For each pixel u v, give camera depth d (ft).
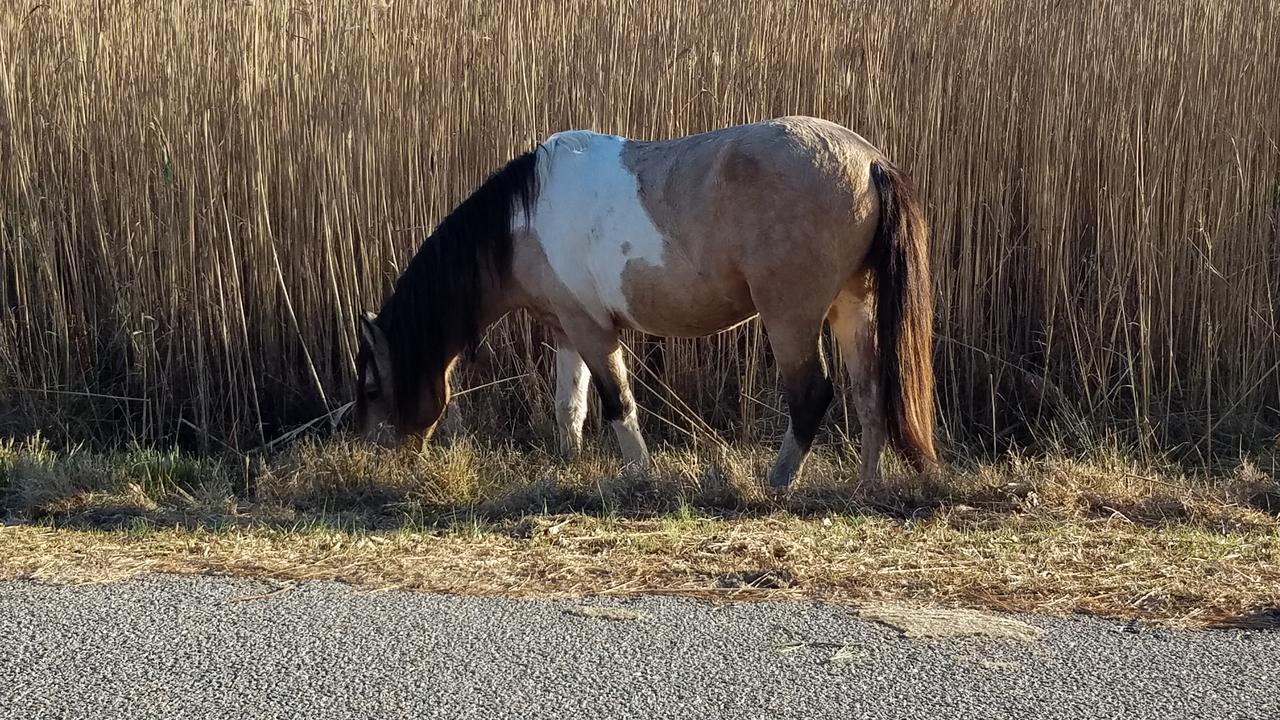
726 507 15.30
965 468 17.25
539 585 11.87
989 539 13.25
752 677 9.42
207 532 14.20
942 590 11.58
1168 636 10.25
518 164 16.55
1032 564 12.34
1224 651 9.89
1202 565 12.22
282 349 20.84
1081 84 19.48
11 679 9.44
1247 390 19.36
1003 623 10.55
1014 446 19.03
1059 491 15.12
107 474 16.97
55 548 13.39
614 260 15.72
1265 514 14.71
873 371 15.75
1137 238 18.94
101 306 21.22
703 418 20.33
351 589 11.75
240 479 18.11
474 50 20.56
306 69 20.54
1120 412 19.60
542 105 20.53
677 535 13.52
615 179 15.74
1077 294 19.57
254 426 20.56
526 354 20.44
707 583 11.87
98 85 20.89
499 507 15.43
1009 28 19.99
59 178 20.81
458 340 17.47
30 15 21.02
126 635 10.38
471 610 11.03
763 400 20.04
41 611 11.05
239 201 20.61
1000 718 8.66
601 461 17.37
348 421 20.25
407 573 12.30
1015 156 19.83
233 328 20.39
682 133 20.21
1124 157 19.13
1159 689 9.12
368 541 13.58
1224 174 19.26
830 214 14.48
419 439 17.98
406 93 20.36
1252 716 8.65
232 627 10.57
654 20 20.79
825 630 10.43
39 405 20.58
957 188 19.65
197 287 20.42
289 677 9.45
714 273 15.11
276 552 13.17
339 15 20.94
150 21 21.15
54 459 17.31
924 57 19.79
